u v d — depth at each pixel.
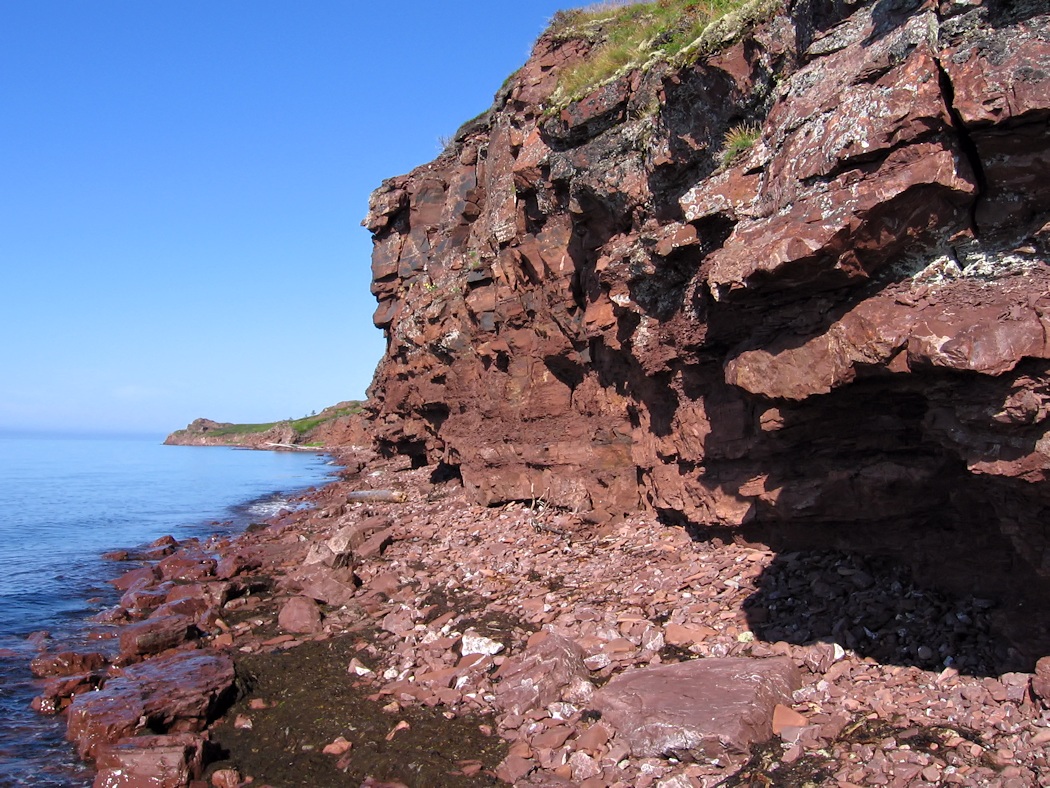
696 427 10.81
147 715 8.31
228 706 9.02
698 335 9.70
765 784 5.80
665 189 10.70
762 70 8.90
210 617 12.43
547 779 6.48
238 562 17.03
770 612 8.55
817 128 6.79
